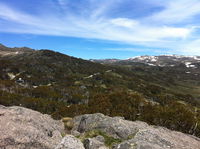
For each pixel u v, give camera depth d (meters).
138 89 82.88
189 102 76.75
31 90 49.47
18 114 10.51
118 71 140.62
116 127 11.30
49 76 83.06
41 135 8.36
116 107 24.58
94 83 83.81
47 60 128.12
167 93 89.94
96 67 140.25
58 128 12.64
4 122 8.51
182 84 170.38
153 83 139.12
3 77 70.69
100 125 12.01
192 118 18.83
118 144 9.07
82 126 13.12
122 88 78.75
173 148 9.16
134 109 23.64
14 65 85.62
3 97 36.75
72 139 8.52
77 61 143.38
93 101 28.12
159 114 20.30
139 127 11.67
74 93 55.41
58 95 48.81
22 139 7.42
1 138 7.04
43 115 13.70
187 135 13.08
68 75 93.25
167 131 12.88
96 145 9.16
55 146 8.08
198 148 10.48
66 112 24.33
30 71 82.81
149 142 9.02
